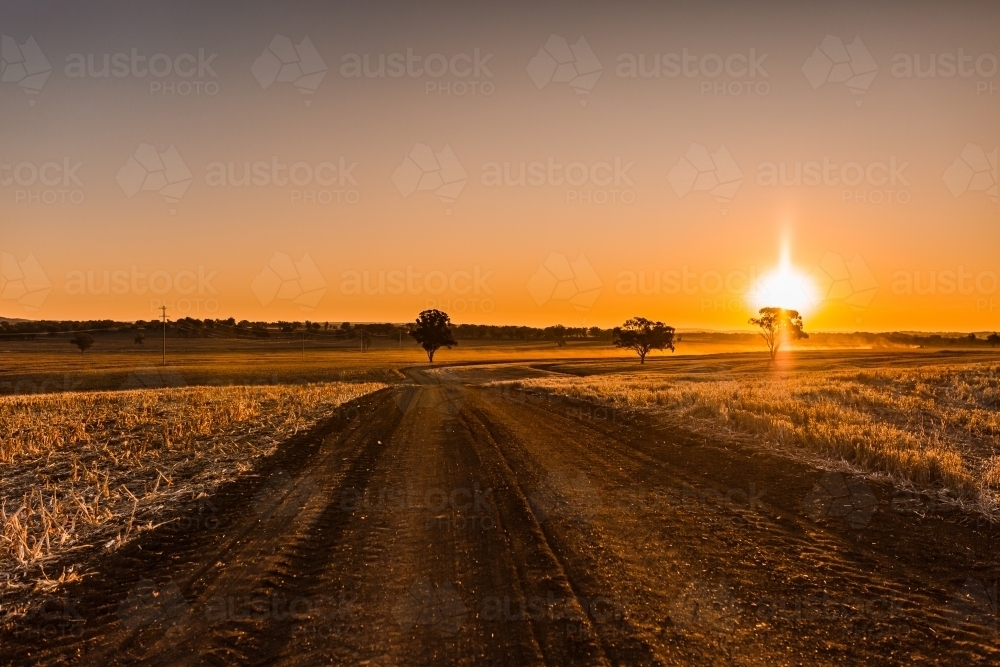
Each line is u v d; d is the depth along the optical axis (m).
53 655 4.30
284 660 4.16
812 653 4.13
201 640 4.45
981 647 4.20
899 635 4.38
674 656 4.09
